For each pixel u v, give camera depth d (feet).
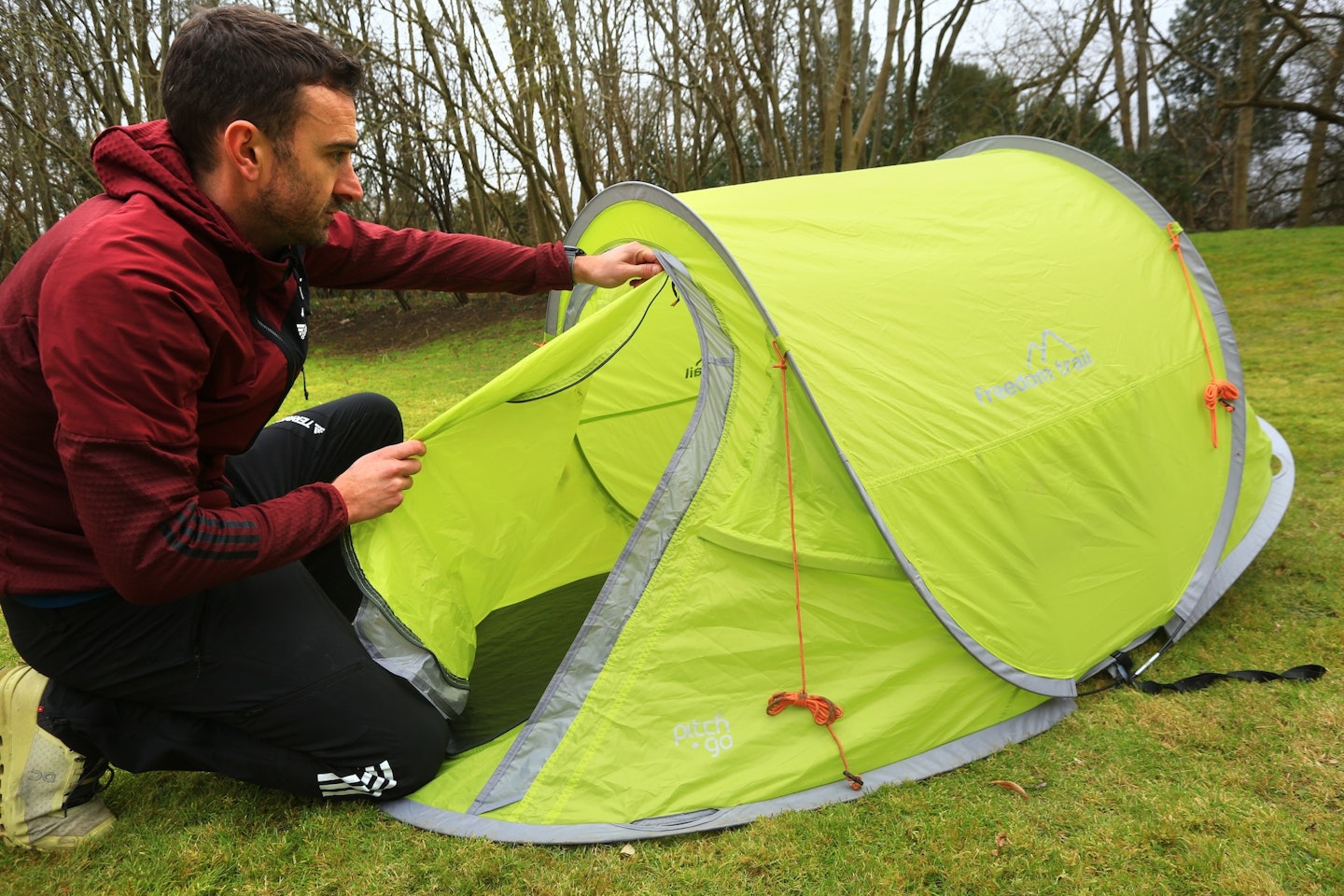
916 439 8.45
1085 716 8.67
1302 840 6.66
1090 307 10.05
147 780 8.36
